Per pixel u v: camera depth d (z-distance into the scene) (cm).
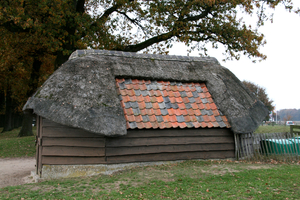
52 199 553
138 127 774
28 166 1107
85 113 709
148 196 557
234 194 567
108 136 723
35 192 604
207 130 878
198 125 849
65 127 759
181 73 981
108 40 1534
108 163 753
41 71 2227
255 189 593
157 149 815
